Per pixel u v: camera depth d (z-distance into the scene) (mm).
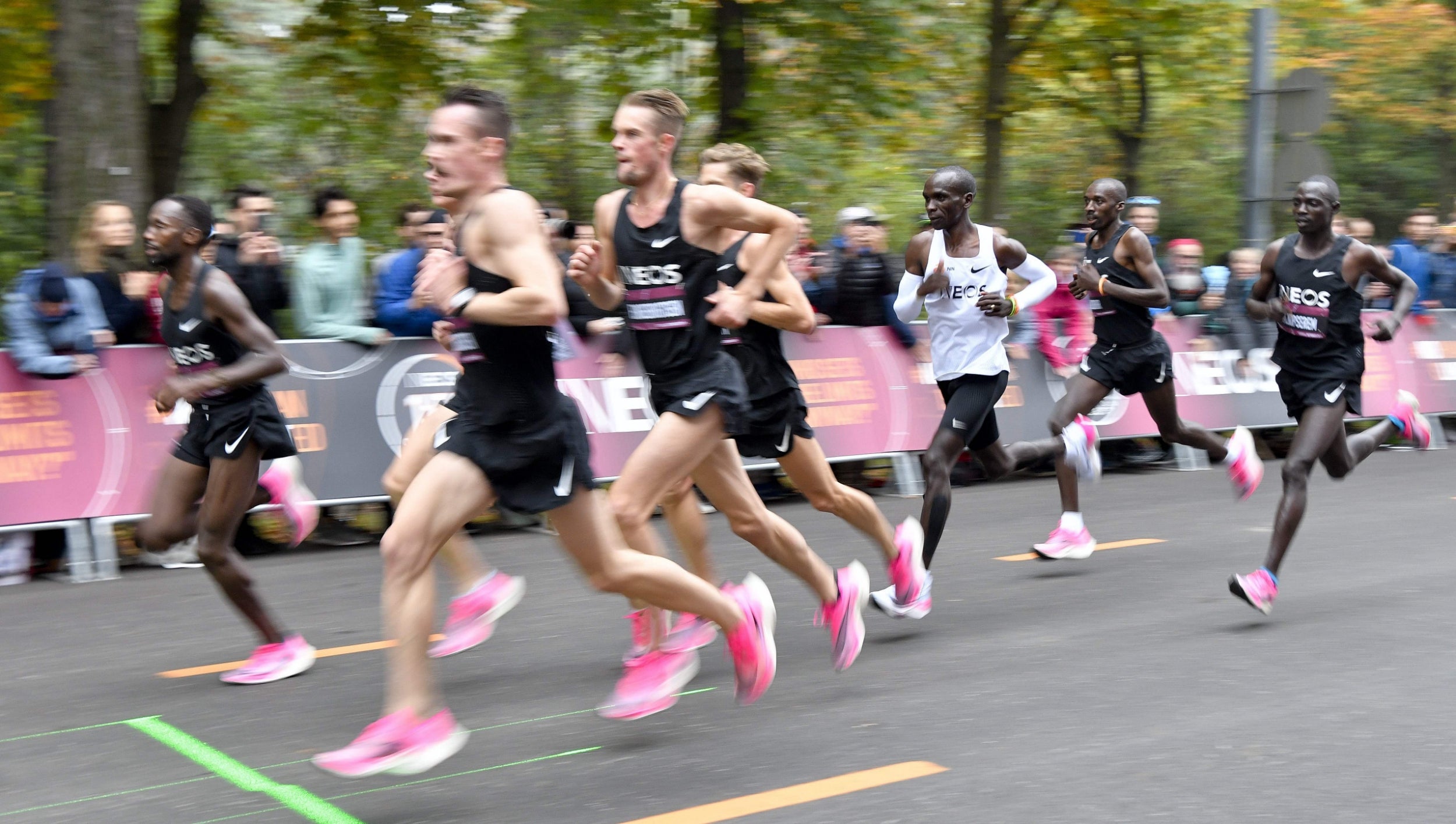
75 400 9883
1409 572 9367
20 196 17641
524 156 22469
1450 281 17859
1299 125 15539
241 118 21328
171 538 6898
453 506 4918
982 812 4957
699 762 5574
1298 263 8336
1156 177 31234
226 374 6629
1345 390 8242
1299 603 8477
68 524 9758
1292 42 28250
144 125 12633
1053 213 31375
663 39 18203
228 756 5754
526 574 9672
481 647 7605
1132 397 15148
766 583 9266
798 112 19000
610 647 7582
